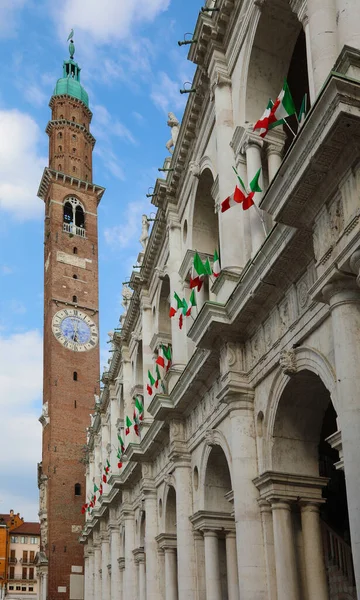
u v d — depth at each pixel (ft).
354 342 49.67
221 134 88.89
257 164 81.30
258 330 76.28
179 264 117.60
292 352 66.28
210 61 93.66
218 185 91.81
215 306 77.66
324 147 49.03
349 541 83.71
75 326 290.97
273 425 71.67
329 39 56.29
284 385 68.90
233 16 89.25
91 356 289.53
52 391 275.39
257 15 81.66
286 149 91.71
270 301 72.08
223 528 94.22
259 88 86.33
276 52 84.84
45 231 321.93
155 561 123.03
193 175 105.70
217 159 93.76
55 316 288.30
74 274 301.02
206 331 79.51
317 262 53.98
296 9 66.80
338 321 50.67
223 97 90.48
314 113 48.32
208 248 110.01
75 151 332.60
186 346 112.57
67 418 273.54
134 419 155.22
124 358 169.07
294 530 70.74
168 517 120.47
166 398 105.40
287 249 63.16
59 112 343.26
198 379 94.79
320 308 61.46
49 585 247.09
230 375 77.51
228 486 96.94
